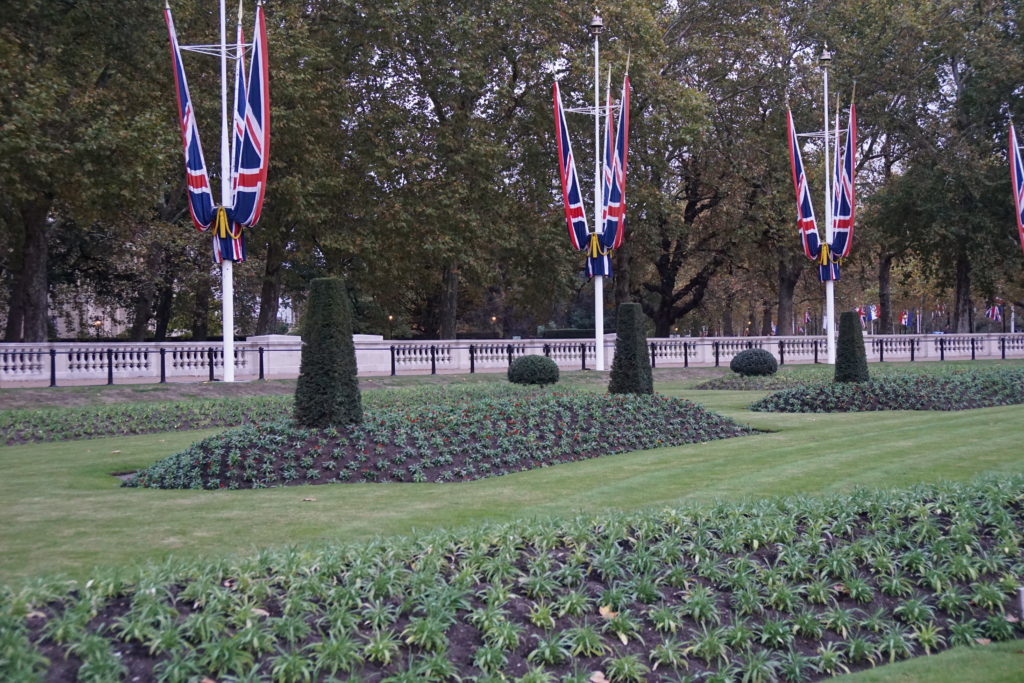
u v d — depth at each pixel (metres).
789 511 9.12
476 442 14.46
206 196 25.67
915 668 6.34
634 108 40.19
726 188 43.75
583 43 38.75
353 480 12.69
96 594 6.06
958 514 8.95
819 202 43.84
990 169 46.00
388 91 37.22
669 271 48.53
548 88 38.69
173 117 32.03
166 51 31.64
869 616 7.14
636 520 8.68
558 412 16.52
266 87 25.23
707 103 39.53
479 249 37.75
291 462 12.88
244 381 28.66
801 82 43.53
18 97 26.47
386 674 5.70
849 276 60.38
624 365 19.48
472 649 6.13
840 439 15.94
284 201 34.97
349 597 6.39
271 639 5.74
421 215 36.34
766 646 6.67
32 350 27.33
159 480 12.47
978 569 7.94
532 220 39.44
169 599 6.15
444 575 7.09
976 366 35.78
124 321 55.94
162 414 20.58
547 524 8.52
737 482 11.88
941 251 48.69
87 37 29.80
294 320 69.00
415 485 12.34
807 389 23.08
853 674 6.28
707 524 8.59
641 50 37.78
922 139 46.41
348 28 36.59
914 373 29.19
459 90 37.12
